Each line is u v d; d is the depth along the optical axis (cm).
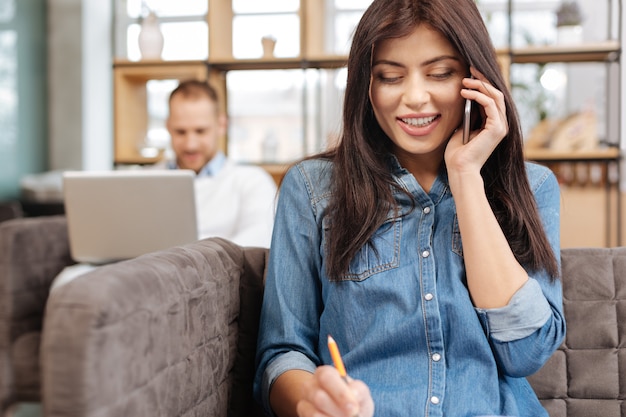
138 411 71
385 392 98
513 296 99
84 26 507
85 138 510
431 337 100
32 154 495
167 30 489
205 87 278
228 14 419
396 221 108
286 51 453
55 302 65
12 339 193
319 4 411
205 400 93
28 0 486
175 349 82
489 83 105
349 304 105
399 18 101
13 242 199
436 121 105
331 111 423
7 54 465
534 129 375
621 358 119
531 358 100
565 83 444
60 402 63
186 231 207
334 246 106
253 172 274
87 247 210
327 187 114
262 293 123
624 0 392
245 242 251
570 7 376
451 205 109
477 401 97
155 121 470
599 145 391
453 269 104
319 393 79
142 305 73
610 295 120
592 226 375
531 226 106
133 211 206
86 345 63
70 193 206
